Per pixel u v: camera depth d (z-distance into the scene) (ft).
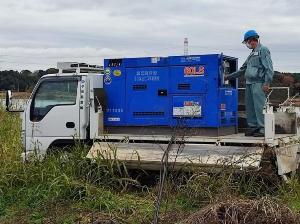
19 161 21.12
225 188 16.47
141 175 20.53
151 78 21.97
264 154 18.57
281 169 19.42
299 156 22.21
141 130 22.24
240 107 23.58
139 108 22.21
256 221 13.17
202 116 20.97
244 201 13.89
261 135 20.58
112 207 17.03
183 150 19.39
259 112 20.66
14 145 23.88
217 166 18.15
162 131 21.77
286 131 22.56
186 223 13.80
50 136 23.25
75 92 22.88
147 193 18.53
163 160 13.46
